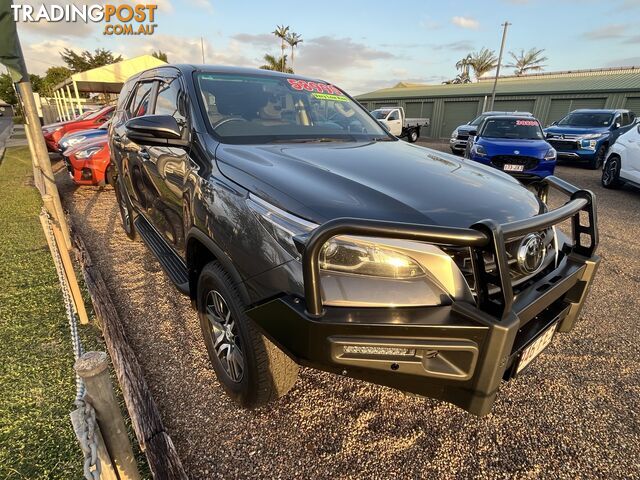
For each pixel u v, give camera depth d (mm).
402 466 1872
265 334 1652
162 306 3262
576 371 2578
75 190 8000
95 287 3195
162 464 1680
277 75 3223
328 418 2141
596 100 23109
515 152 8500
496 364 1445
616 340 2936
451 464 1891
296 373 2004
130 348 2473
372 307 1507
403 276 1520
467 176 2172
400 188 1835
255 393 1947
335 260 1524
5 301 3270
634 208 7297
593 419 2178
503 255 1427
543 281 1813
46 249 4488
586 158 12430
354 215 1563
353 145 2648
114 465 1202
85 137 8883
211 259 2291
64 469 1789
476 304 1523
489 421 2154
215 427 2059
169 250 3164
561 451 1976
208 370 2492
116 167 4301
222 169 2096
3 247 4539
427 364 1478
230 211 1881
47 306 3197
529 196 2094
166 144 2439
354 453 1934
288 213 1641
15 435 1957
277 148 2334
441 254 1522
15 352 2600
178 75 2893
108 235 5109
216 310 2223
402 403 2266
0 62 3809
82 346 2666
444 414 2197
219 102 2643
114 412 1142
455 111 29438
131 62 19203
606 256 4711
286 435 2023
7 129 30766
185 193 2389
